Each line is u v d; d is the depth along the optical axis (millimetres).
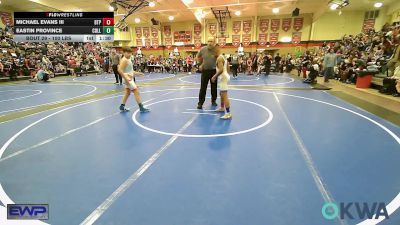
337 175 2588
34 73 14305
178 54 22844
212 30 23781
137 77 15234
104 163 2941
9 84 11984
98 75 17141
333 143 3512
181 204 2125
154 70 20812
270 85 10406
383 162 2887
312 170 2701
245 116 5074
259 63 18609
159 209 2059
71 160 3037
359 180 2480
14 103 6824
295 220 1900
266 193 2271
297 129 4172
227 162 2924
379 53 10383
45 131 4207
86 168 2820
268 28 22406
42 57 15680
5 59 13922
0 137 3920
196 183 2465
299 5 17969
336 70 12172
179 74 18156
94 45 23250
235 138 3746
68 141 3705
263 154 3143
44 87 10562
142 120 4828
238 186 2396
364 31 19953
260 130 4125
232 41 23453
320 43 21266
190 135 3900
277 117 4977
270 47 22672
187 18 22938
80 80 13508
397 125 4355
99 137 3865
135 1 15586
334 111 5473
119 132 4094
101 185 2449
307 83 11023
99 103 6648
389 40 10180
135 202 2162
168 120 4809
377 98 6988
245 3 16531
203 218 1938
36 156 3168
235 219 1922
